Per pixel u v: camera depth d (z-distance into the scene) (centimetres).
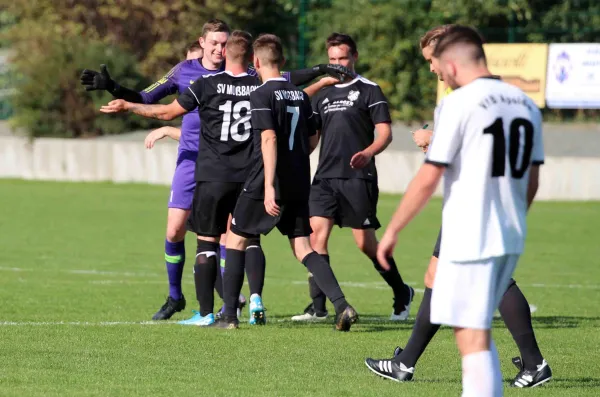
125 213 7075
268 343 2602
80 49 10744
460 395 1984
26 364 2259
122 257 4956
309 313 3144
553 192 8256
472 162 1570
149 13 12100
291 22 11800
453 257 1577
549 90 8981
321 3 11350
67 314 3117
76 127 10588
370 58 10581
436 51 1652
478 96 1577
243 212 2719
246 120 2750
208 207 2783
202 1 12081
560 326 3041
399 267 4775
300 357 2417
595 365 2384
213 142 2759
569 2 10175
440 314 1588
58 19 12144
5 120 11600
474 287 1577
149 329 2795
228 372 2212
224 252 3103
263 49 2688
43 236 5766
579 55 8869
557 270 4744
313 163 8219
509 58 9094
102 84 2759
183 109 2731
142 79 10912
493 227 1573
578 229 6475
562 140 9306
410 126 10362
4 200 7812
